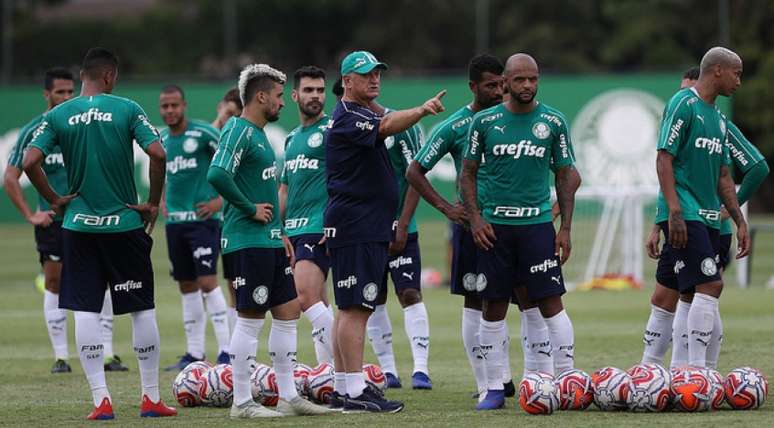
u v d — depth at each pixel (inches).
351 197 1295.5
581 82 4805.6
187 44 7475.4
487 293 1301.7
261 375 1386.6
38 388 1581.0
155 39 7504.9
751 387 1252.5
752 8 6584.6
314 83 1558.8
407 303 1592.0
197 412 1343.5
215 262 1883.6
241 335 1296.8
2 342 2129.7
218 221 1899.6
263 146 1304.1
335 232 1300.4
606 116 4803.2
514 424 1183.6
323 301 1579.7
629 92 4803.2
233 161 1274.6
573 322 2276.1
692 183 1357.0
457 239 1406.3
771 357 1716.3
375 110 1323.8
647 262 3629.4
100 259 1295.5
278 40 7426.2
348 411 1305.4
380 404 1304.1
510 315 2444.6
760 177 1432.1
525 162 1291.8
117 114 1298.0
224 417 1295.5
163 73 7372.1
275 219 1315.2
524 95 1274.6
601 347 1893.5
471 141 1306.6
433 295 2874.0
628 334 2063.2
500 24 7175.2
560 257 1312.7
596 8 7180.1
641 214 3102.9
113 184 1293.1
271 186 1315.2
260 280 1290.6
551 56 6968.5
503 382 1387.8
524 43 7012.8
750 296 2696.9
